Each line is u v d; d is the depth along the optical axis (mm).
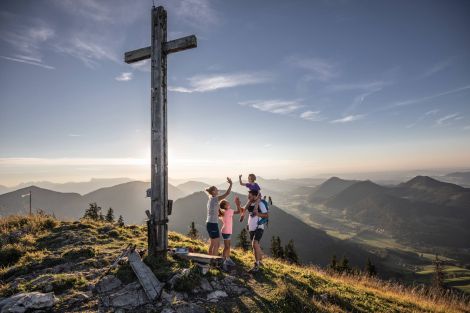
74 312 5559
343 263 61656
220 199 9391
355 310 8078
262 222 9219
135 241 10852
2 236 10805
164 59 8656
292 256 59125
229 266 8930
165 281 6910
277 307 6734
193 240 12922
